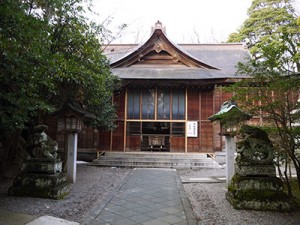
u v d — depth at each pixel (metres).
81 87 7.35
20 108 5.03
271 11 19.19
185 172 10.45
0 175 7.75
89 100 8.08
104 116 10.28
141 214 4.75
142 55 14.86
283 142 4.99
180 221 4.38
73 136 7.55
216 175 9.59
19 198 5.44
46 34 4.76
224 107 7.07
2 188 6.56
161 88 13.73
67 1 6.40
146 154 12.67
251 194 4.97
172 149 13.30
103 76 7.47
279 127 4.98
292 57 4.55
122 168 11.33
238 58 17.28
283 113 4.70
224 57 17.67
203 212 4.84
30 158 5.84
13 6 3.98
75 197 5.83
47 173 5.71
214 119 6.91
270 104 4.60
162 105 13.65
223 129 7.02
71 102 7.59
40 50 4.51
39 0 5.91
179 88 13.69
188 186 7.39
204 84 13.00
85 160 13.55
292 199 5.15
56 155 6.12
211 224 4.19
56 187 5.61
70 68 5.63
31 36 4.08
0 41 3.64
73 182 7.46
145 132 17.38
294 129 4.80
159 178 8.66
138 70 14.16
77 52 7.12
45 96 6.45
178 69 14.41
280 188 5.00
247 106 5.21
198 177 9.08
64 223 4.10
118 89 12.88
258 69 4.80
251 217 4.50
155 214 4.76
